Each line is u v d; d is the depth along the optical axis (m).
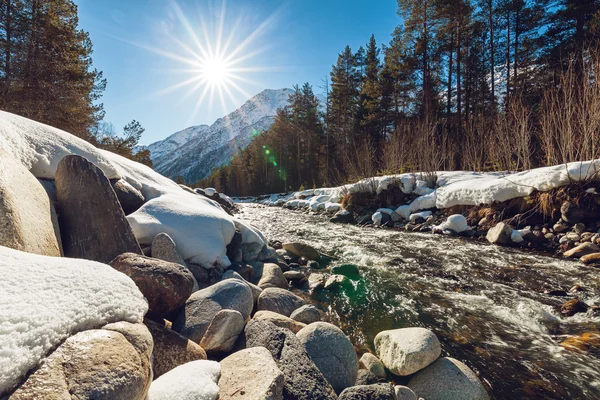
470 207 8.02
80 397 0.90
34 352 0.94
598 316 3.24
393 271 5.10
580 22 14.81
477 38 19.30
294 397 1.60
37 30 12.48
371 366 2.41
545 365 2.55
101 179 3.13
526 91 14.76
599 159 5.88
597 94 6.55
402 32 20.73
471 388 2.11
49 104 11.47
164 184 6.02
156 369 1.71
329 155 31.17
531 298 3.83
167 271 2.30
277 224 10.70
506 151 9.34
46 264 1.34
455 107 21.25
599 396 2.21
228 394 1.45
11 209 1.95
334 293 4.20
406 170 12.47
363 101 26.64
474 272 4.89
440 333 3.10
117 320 1.29
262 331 2.19
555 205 6.25
